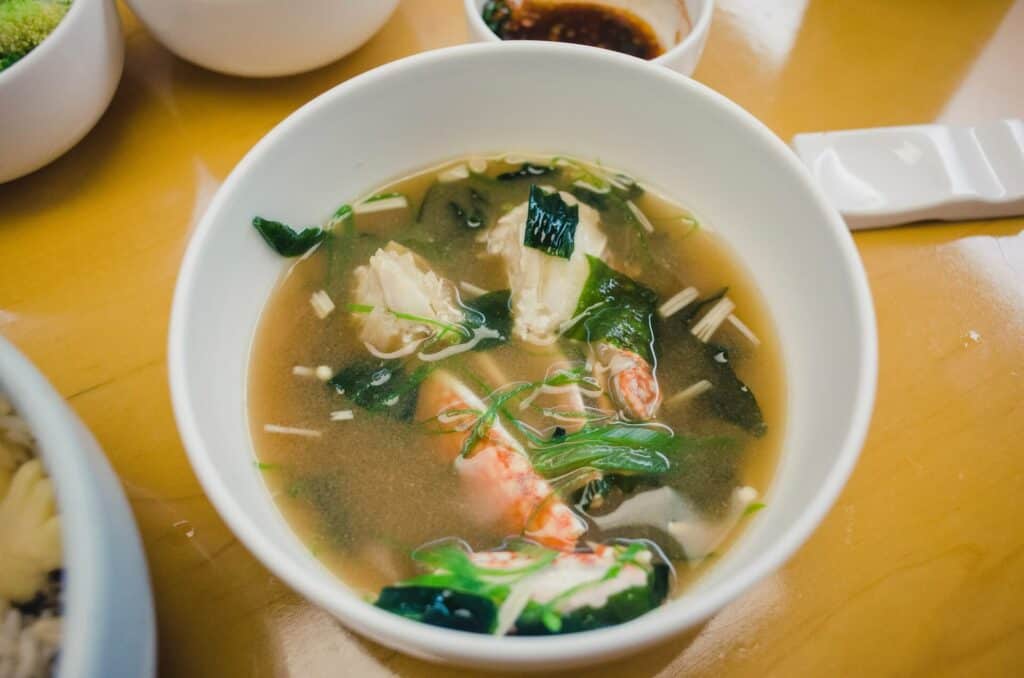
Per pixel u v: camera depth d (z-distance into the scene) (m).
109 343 0.28
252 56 0.32
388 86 0.27
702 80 0.34
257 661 0.23
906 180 0.31
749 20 0.36
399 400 0.26
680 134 0.27
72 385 0.27
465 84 0.28
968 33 0.36
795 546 0.19
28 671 0.20
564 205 0.29
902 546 0.25
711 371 0.27
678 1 0.35
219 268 0.24
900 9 0.37
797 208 0.25
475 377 0.27
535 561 0.23
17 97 0.28
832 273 0.24
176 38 0.32
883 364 0.28
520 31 0.36
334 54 0.33
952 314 0.29
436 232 0.30
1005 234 0.31
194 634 0.23
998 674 0.23
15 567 0.21
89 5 0.29
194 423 0.21
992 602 0.24
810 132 0.33
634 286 0.28
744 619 0.24
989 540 0.25
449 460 0.25
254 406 0.26
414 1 0.37
